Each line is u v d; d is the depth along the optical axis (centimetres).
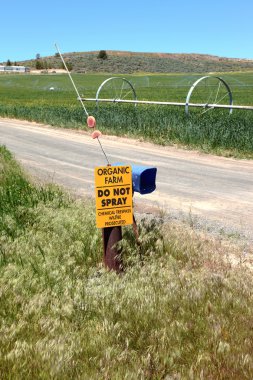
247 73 12469
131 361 329
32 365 321
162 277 466
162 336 353
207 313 392
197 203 902
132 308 395
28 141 2014
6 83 9725
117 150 1698
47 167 1325
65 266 496
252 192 1002
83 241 569
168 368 322
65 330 375
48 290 439
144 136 1969
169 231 611
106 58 17400
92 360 330
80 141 1984
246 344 346
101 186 479
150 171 513
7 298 423
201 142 1703
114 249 499
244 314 388
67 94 6538
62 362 319
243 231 711
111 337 358
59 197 791
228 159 1480
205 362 325
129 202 491
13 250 546
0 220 660
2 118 3300
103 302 409
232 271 487
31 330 375
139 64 16850
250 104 4041
